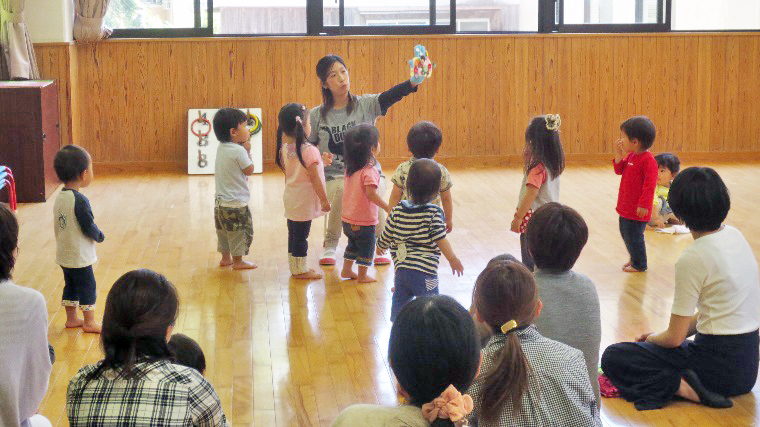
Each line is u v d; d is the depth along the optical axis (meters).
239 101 8.03
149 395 1.94
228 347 3.89
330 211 5.09
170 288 2.04
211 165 7.91
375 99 4.98
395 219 3.73
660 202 5.95
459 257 5.25
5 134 6.62
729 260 3.21
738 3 8.39
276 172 7.98
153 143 8.02
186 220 6.19
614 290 4.65
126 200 6.82
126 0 7.87
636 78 8.31
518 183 7.46
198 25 7.98
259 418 3.23
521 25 8.32
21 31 7.25
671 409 3.29
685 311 3.21
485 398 2.07
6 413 2.16
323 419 3.23
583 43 8.24
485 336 2.57
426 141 4.26
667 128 8.41
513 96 8.27
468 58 8.16
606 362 3.44
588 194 7.01
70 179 4.01
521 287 2.19
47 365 2.28
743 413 3.25
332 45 8.02
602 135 8.38
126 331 1.96
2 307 2.16
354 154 4.61
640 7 8.32
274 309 4.39
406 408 1.63
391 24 8.17
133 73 7.90
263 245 5.55
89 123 7.92
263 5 8.05
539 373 2.15
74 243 3.98
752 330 3.28
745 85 8.40
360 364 3.72
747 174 7.82
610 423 3.19
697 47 8.30
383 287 4.73
